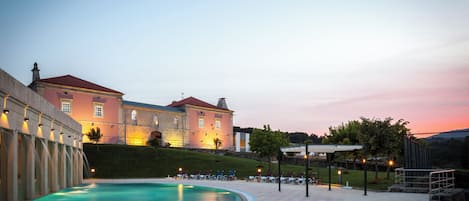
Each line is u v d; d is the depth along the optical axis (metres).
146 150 61.69
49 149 28.45
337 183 33.19
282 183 35.09
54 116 28.06
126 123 70.25
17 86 19.70
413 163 26.00
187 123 80.62
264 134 49.28
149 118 74.25
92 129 62.84
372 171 47.12
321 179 36.50
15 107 19.81
